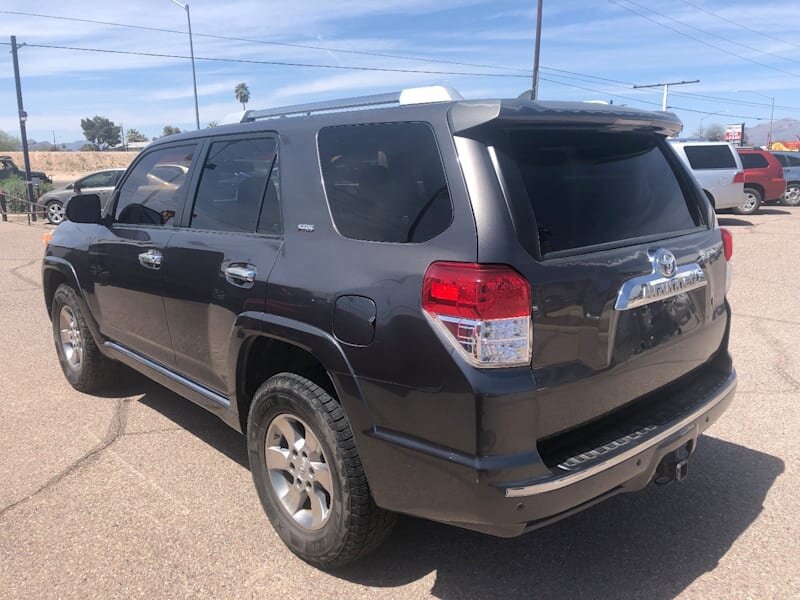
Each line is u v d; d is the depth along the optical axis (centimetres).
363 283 259
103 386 520
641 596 277
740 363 567
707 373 330
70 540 321
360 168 280
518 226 238
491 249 232
